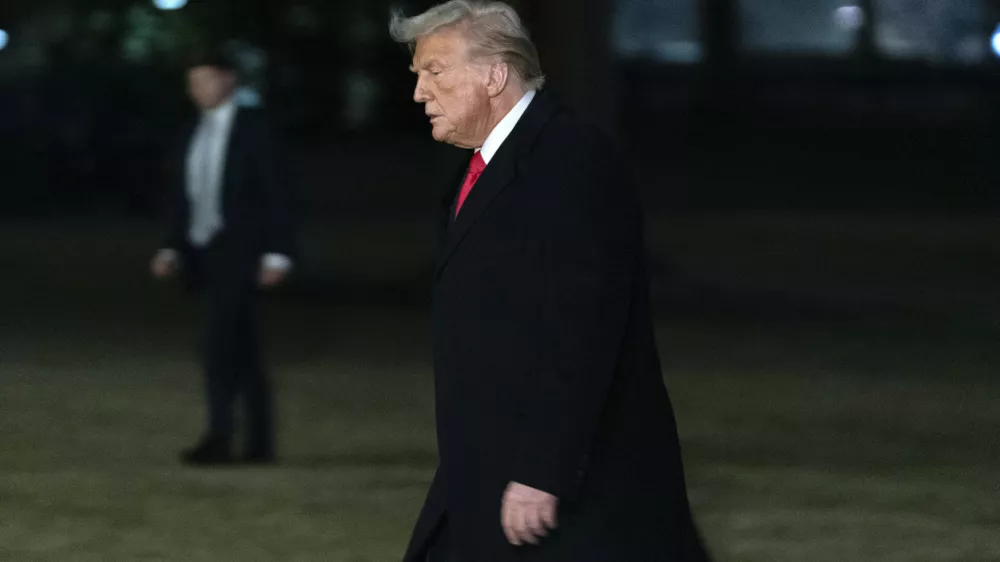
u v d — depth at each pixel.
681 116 56.69
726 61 58.59
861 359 20.61
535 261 5.38
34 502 11.38
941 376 19.12
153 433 15.00
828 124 55.81
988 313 25.09
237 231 12.63
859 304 26.11
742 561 9.70
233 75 12.76
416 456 13.98
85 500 11.45
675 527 5.58
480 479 5.45
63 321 23.91
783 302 26.41
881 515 11.13
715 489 12.19
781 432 15.35
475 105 5.60
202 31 27.31
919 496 11.90
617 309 5.32
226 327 12.85
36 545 10.05
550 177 5.41
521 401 5.39
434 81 5.62
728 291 27.38
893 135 54.38
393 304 26.58
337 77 48.91
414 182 48.62
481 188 5.50
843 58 60.50
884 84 58.22
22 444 14.24
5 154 43.28
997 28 61.47
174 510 11.10
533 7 26.86
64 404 16.72
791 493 12.02
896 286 28.73
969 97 56.84
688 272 30.77
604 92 26.73
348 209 45.25
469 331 5.46
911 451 14.23
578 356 5.28
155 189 43.03
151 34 27.94
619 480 5.48
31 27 39.19
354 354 21.00
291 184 12.71
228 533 10.42
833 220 42.53
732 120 56.38
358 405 17.00
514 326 5.39
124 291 27.89
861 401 17.34
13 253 34.12
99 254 34.19
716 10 58.66
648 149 54.41
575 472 5.32
